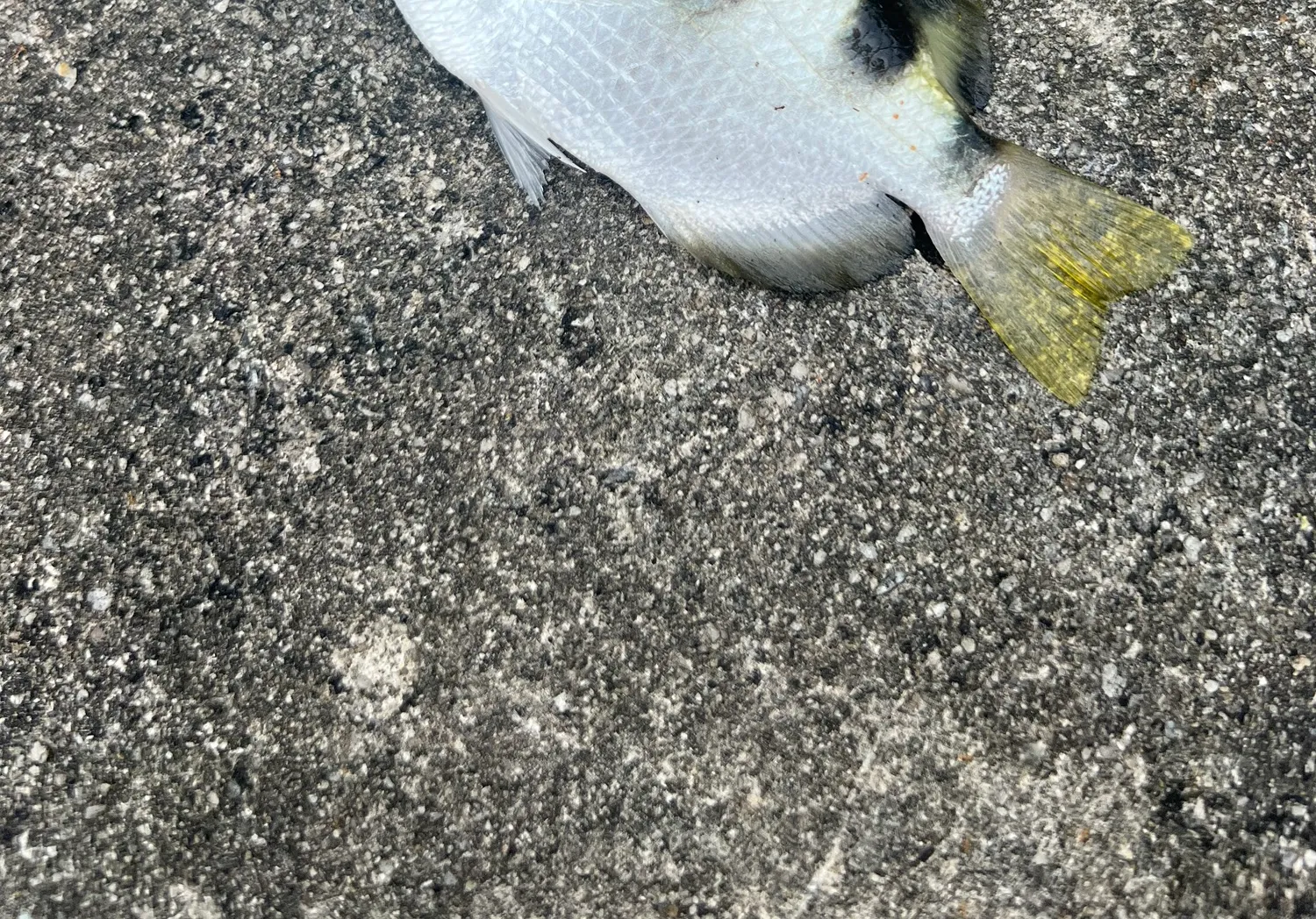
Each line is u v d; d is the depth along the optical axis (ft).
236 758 0.49
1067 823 0.47
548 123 0.50
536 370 0.51
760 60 0.46
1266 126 0.51
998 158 0.48
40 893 0.48
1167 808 0.47
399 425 0.51
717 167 0.49
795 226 0.50
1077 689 0.48
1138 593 0.48
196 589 0.51
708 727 0.48
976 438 0.50
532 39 0.48
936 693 0.48
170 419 0.52
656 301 0.51
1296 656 0.48
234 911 0.48
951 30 0.48
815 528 0.49
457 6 0.48
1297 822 0.46
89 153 0.54
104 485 0.51
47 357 0.52
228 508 0.51
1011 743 0.48
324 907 0.48
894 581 0.49
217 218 0.53
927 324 0.50
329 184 0.53
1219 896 0.46
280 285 0.52
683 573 0.49
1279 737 0.47
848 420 0.50
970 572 0.49
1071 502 0.49
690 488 0.50
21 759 0.50
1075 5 0.52
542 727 0.49
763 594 0.49
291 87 0.54
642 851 0.48
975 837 0.47
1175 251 0.48
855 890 0.47
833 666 0.48
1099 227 0.48
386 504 0.51
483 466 0.51
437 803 0.49
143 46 0.54
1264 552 0.48
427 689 0.49
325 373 0.52
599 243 0.52
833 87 0.46
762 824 0.48
